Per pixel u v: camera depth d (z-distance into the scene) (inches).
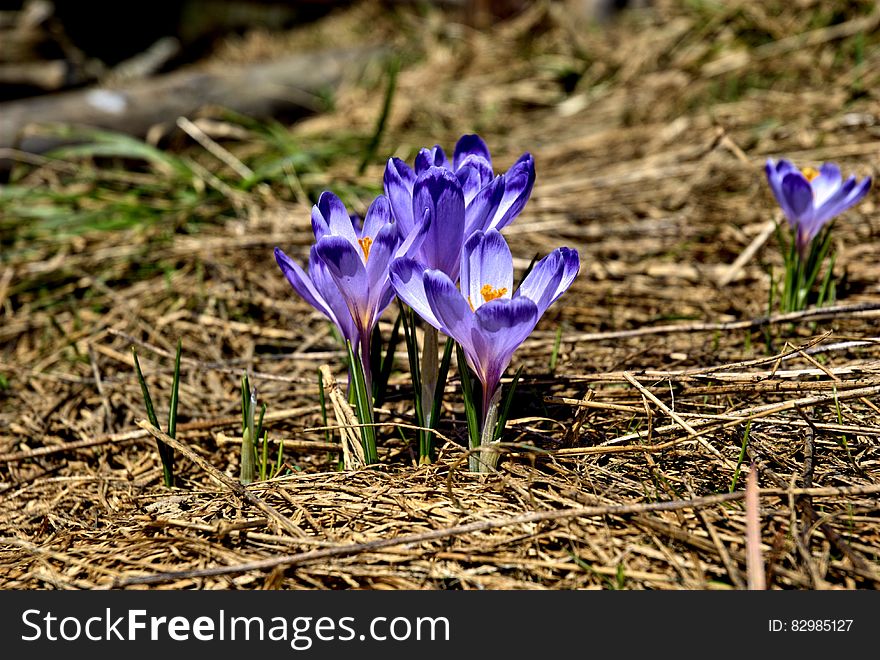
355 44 331.3
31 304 135.9
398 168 72.8
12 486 91.8
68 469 95.3
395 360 106.8
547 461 78.1
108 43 352.5
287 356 109.1
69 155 178.2
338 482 78.0
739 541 65.3
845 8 211.0
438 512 71.1
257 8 391.9
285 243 140.9
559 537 67.5
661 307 117.6
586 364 100.8
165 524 73.0
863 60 190.1
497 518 69.3
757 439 79.3
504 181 70.2
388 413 87.5
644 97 215.5
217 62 372.8
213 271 135.0
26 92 237.9
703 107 195.9
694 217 140.8
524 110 236.8
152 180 173.2
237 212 155.9
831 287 110.6
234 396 106.0
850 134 159.9
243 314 125.6
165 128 214.8
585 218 147.7
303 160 166.2
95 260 142.4
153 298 131.0
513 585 63.3
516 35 287.0
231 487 76.2
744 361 91.1
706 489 72.4
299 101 250.4
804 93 185.6
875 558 63.2
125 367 114.5
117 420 103.7
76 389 111.0
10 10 303.1
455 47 294.4
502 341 67.2
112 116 208.2
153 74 348.5
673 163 165.0
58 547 75.7
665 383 90.1
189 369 112.1
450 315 65.8
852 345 89.2
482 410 74.2
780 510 67.7
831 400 79.4
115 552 71.8
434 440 84.5
